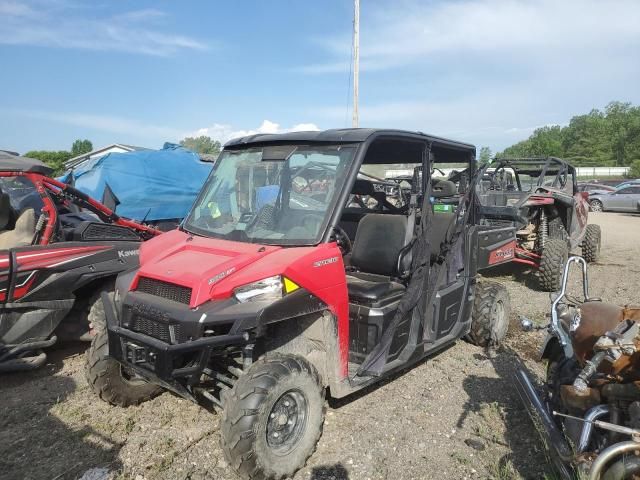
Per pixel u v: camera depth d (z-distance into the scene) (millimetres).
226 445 2930
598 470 2414
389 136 3951
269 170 3928
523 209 8180
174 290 3209
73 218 6172
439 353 5344
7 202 5348
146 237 6434
